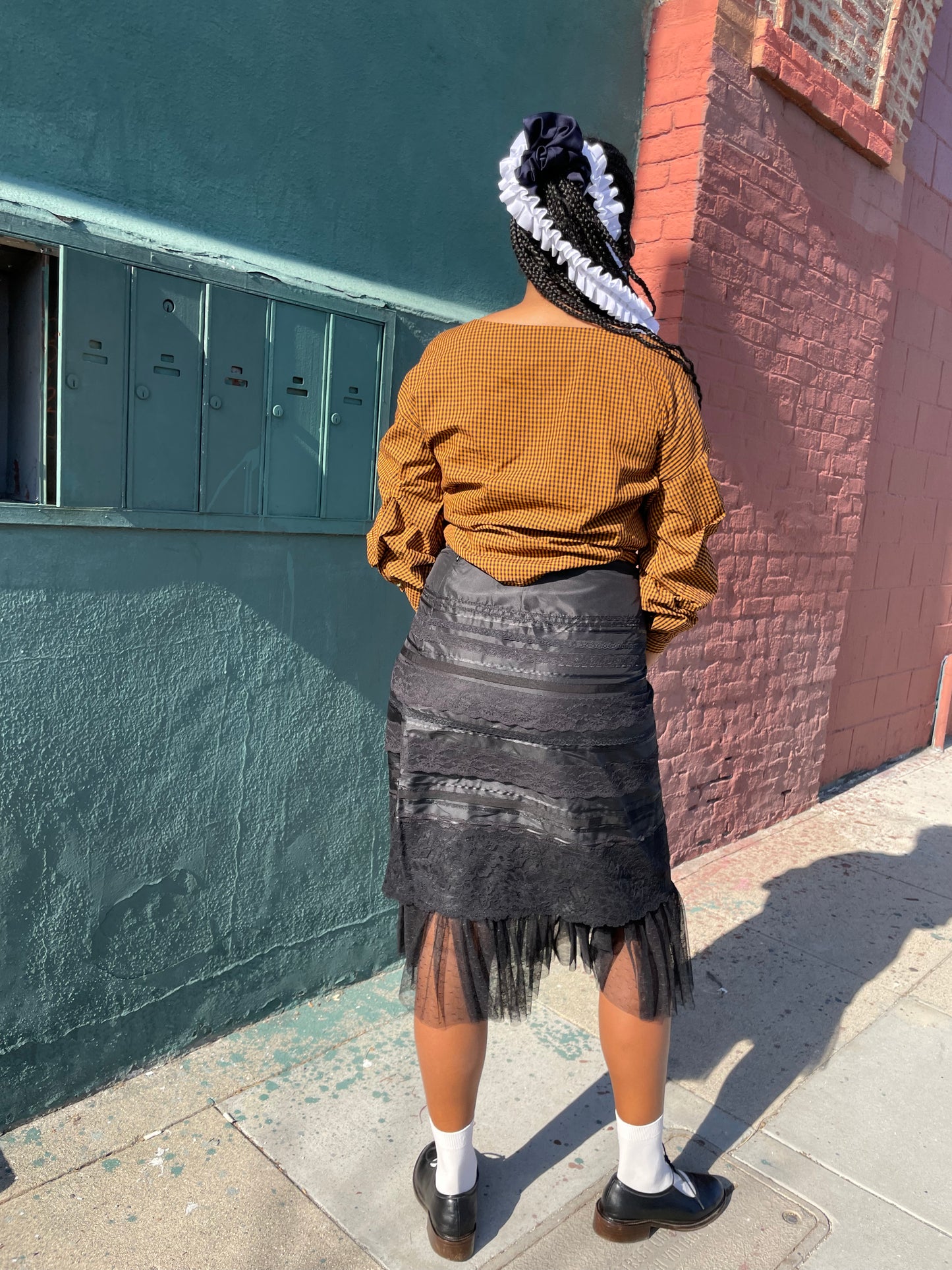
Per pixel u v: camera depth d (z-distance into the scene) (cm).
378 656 233
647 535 153
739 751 358
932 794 448
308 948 232
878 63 351
